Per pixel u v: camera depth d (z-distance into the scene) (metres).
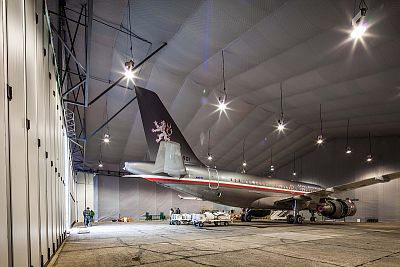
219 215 17.75
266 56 14.87
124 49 14.16
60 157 9.73
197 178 15.91
